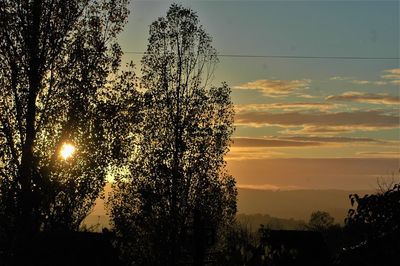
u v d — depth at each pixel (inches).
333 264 557.6
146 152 1498.5
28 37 1131.3
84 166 1111.6
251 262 524.4
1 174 1020.5
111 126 1186.0
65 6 1167.6
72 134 1122.7
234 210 1498.5
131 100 1245.1
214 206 1486.2
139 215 1451.8
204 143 1537.9
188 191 1489.9
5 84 1107.3
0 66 1113.4
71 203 1085.1
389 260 501.7
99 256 1284.4
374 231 512.7
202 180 1501.0
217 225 1459.2
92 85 1179.3
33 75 1122.7
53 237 1042.7
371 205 515.2
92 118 1165.7
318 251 1701.5
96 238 1326.3
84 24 1207.6
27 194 1013.8
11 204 997.8
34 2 1144.8
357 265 520.7
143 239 1448.1
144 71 1605.6
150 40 1621.6
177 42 1633.9
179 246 1423.5
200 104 1567.4
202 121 1566.2
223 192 1514.5
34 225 1013.8
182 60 1614.2
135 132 1305.4
